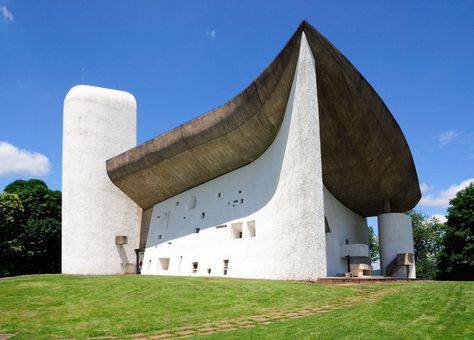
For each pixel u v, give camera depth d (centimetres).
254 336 767
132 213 3127
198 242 2428
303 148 1658
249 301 1149
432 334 676
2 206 3462
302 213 1633
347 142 2008
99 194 3005
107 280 1719
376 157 2152
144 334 879
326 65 1730
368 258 2264
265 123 1989
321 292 1244
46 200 4025
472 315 806
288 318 958
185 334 861
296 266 1655
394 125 2117
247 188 2206
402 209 2981
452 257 3134
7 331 945
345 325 787
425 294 1109
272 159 2017
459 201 3181
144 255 2942
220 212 2334
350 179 2244
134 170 2825
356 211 2675
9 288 1541
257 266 1945
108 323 981
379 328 738
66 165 3005
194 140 2298
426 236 4897
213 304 1134
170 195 2831
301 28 1678
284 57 1764
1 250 3522
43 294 1402
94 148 3044
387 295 1142
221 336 784
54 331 920
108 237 2988
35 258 3894
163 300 1202
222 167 2359
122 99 3231
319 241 1581
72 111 3064
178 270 2533
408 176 2509
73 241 2894
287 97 1859
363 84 1811
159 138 2536
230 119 2070
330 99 1831
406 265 2331
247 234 2109
